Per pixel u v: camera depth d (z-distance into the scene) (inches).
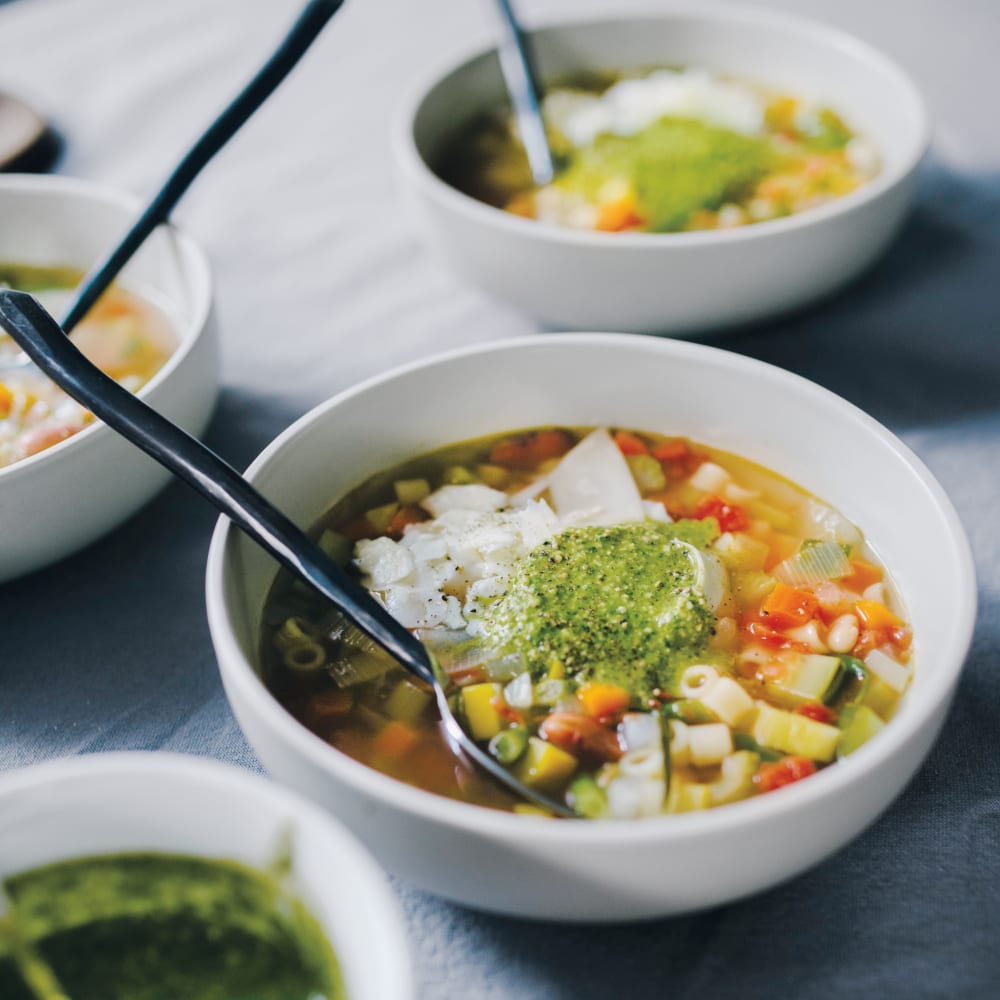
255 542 16.3
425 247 24.0
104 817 13.8
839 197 23.2
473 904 14.4
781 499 18.0
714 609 16.8
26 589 18.6
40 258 22.1
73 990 13.6
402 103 24.1
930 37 30.1
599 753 15.6
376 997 12.8
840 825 14.1
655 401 18.3
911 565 16.6
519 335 22.1
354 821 14.1
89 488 17.5
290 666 16.4
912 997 14.7
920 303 22.4
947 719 16.9
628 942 15.1
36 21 31.9
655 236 20.1
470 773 15.6
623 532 17.2
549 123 25.6
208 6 32.4
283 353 21.9
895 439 16.8
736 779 15.3
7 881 13.8
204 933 13.8
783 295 20.9
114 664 17.8
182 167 20.3
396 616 16.6
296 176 25.9
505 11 25.5
